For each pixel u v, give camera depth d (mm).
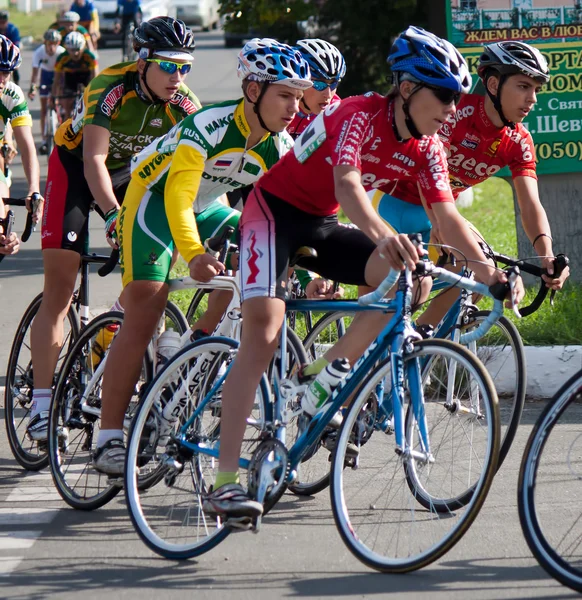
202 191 12398
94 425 13609
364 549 9977
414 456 10070
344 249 10805
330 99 14734
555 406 9367
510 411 15352
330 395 10367
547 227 13039
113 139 13922
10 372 14180
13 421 13883
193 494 11344
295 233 10594
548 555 9281
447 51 9727
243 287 10297
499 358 14047
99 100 13398
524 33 21531
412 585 9531
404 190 12680
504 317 12320
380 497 11680
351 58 37375
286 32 37625
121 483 11656
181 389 11250
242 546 10680
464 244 10195
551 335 17266
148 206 11766
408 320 10070
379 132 10148
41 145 48125
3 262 27797
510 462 13266
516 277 9547
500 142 13062
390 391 10398
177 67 13352
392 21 35656
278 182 10555
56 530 11281
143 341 11852
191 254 10430
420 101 9805
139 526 10734
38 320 13703
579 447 11641
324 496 12422
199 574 9953
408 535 10461
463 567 9938
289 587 9562
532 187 13102
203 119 11086
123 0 65875
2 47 14602
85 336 12812
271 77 10672
